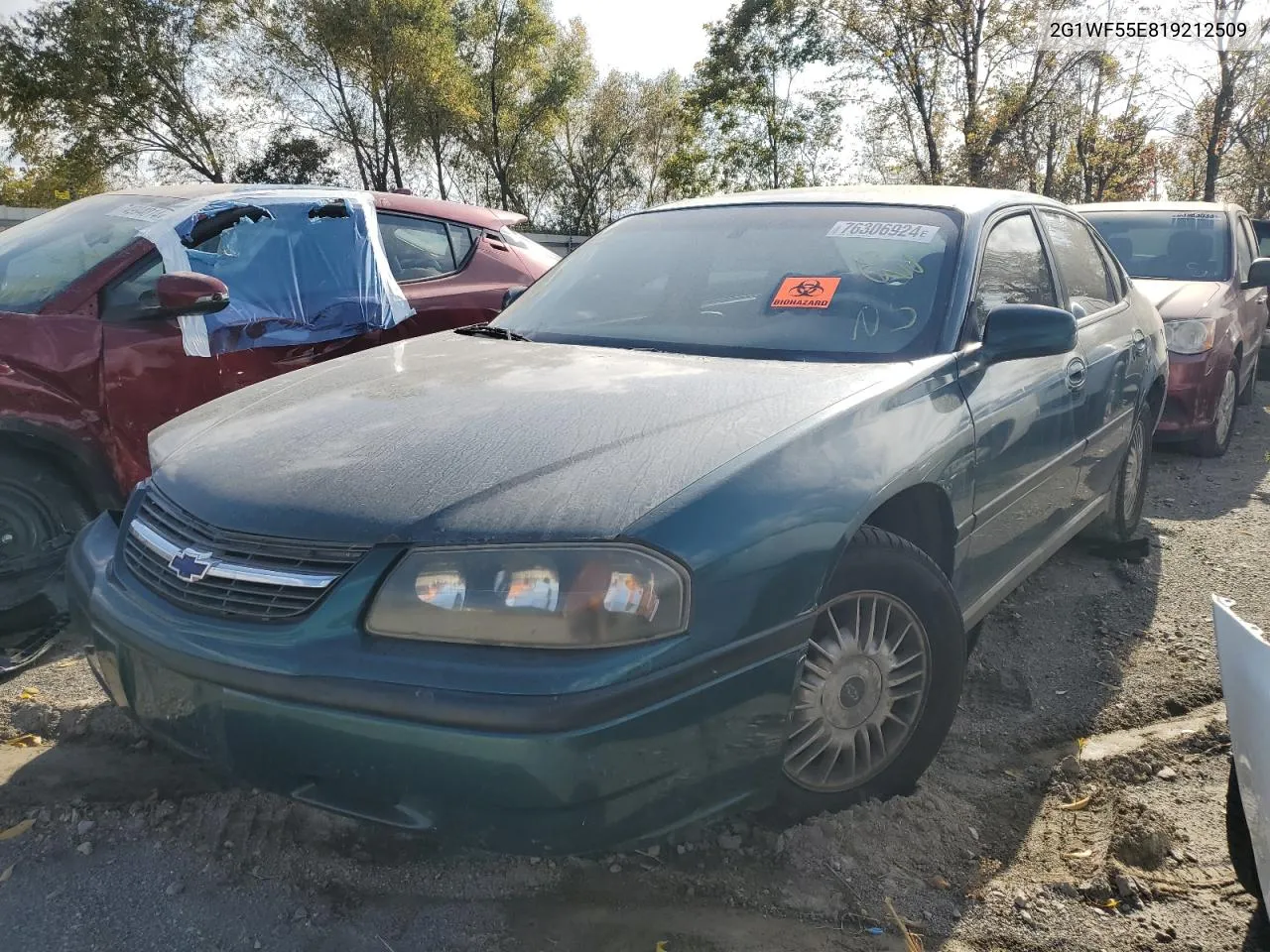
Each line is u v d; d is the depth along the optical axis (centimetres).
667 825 199
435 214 533
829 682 238
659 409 239
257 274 442
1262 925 221
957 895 234
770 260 329
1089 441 375
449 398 257
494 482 207
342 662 191
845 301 304
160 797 264
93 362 376
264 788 204
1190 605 413
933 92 2336
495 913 223
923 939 220
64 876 235
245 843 245
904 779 262
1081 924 226
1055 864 249
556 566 189
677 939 216
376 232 492
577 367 279
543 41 3369
